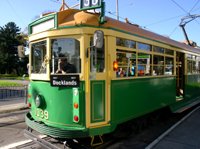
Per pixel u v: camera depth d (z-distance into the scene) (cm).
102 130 577
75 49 573
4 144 673
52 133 550
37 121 622
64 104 575
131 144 690
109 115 600
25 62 7262
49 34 597
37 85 638
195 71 1361
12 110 1203
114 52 611
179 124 920
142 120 810
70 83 564
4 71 7462
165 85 911
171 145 673
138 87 718
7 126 879
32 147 650
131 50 681
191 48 1293
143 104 746
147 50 769
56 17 589
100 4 575
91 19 576
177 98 1127
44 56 620
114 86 614
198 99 1405
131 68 685
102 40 546
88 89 564
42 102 614
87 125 560
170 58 966
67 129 546
